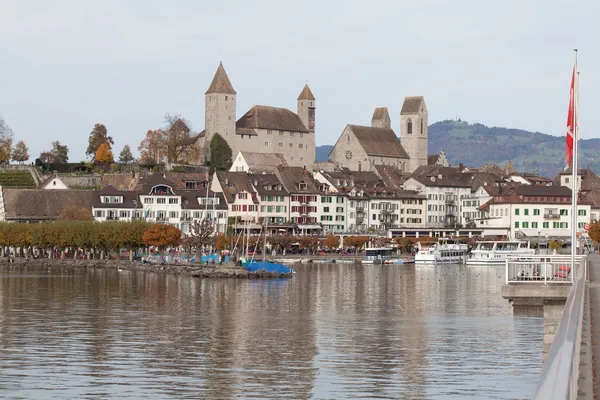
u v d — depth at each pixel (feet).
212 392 279.28
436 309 510.17
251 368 316.81
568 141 273.33
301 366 320.09
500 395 269.85
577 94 269.85
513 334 385.09
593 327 171.32
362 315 479.41
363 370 311.27
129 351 352.49
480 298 586.04
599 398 113.09
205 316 474.08
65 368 315.99
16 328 415.03
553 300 302.45
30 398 270.05
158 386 287.48
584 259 301.22
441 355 337.93
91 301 551.18
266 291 642.22
